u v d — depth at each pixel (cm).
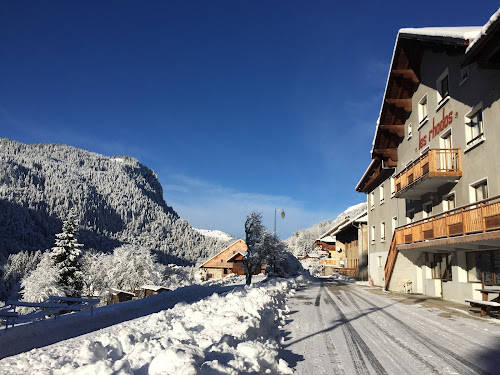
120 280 5259
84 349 541
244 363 485
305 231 16388
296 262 4272
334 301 1566
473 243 1321
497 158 1302
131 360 480
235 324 721
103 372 416
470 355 694
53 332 946
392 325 997
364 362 643
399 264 2148
